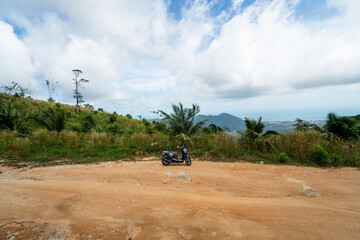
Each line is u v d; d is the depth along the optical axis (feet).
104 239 7.87
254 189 14.47
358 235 8.32
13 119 51.19
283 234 8.38
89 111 115.44
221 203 11.78
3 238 7.84
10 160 25.13
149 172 19.10
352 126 36.60
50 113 53.16
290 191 13.96
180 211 10.59
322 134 32.40
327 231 8.64
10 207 10.98
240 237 8.09
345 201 12.18
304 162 24.03
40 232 8.39
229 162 24.80
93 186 14.90
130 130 76.48
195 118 35.14
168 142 37.17
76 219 9.68
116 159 27.02
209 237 8.07
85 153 30.09
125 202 11.83
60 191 13.71
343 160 23.36
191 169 20.81
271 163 23.98
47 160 25.46
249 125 33.81
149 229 8.69
